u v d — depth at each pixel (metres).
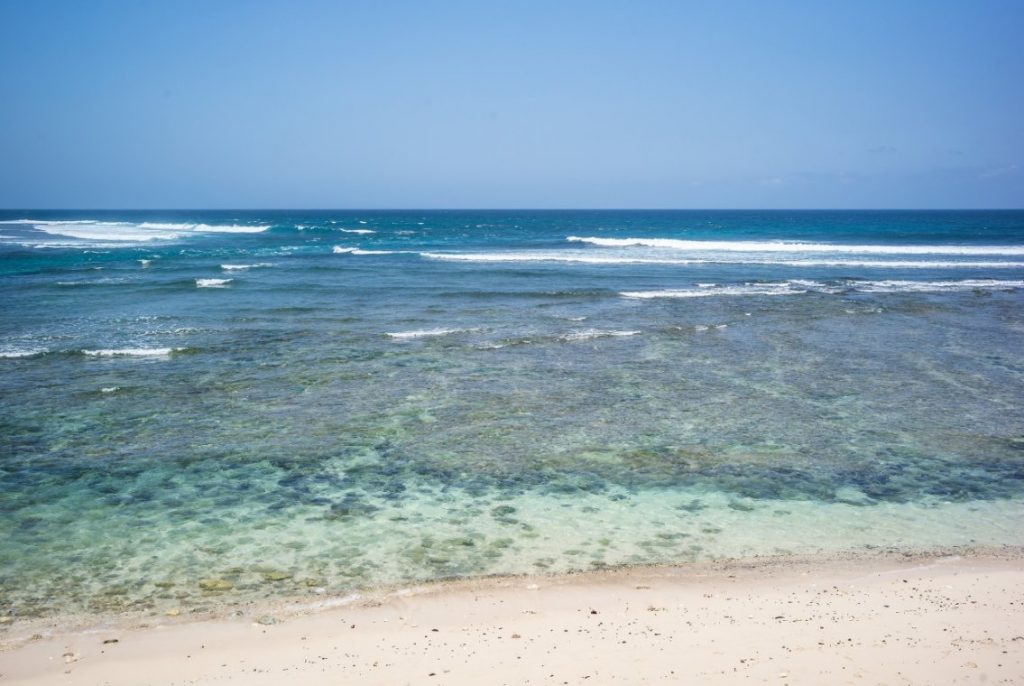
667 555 8.80
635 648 6.43
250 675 6.13
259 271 41.12
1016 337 22.55
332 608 7.50
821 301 29.88
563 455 12.33
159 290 32.34
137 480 11.16
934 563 8.55
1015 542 9.18
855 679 5.73
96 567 8.44
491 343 21.38
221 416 14.34
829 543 9.16
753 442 12.98
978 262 47.00
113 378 17.14
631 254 53.75
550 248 61.84
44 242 63.44
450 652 6.47
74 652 6.62
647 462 12.02
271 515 9.94
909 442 13.01
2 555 8.72
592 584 8.03
